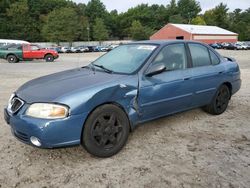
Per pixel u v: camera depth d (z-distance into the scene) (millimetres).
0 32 78562
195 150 3973
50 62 22031
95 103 3545
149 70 4168
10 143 4219
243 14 106938
